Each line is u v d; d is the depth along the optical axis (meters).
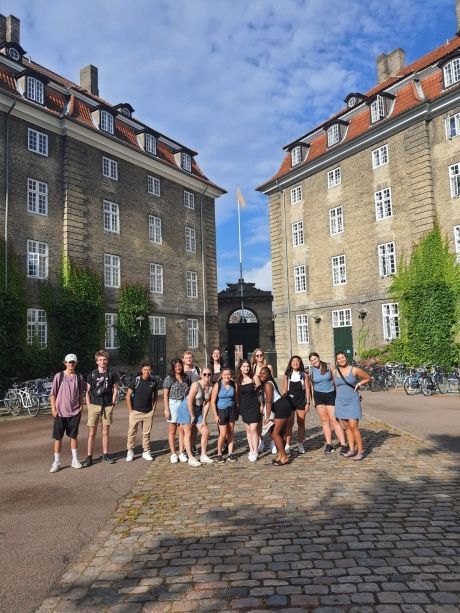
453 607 3.72
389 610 3.70
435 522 5.52
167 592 4.12
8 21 29.09
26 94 25.28
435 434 11.24
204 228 36.94
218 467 8.80
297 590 4.05
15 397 19.33
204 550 4.97
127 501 6.85
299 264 34.75
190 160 36.25
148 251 31.77
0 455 10.72
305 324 34.38
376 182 29.52
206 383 9.66
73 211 26.56
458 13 29.78
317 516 5.86
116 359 28.59
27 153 25.00
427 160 26.59
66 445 11.70
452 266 25.53
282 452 8.75
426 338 25.88
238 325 51.91
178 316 33.62
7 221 23.55
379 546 4.89
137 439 12.29
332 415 9.51
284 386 8.88
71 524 5.96
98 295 27.31
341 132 32.03
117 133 30.48
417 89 27.91
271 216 37.22
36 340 24.23
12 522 6.09
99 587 4.27
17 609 3.93
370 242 29.77
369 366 25.30
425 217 26.47
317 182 33.69
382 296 28.88
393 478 7.52
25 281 24.19
